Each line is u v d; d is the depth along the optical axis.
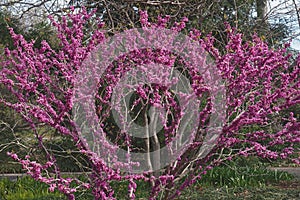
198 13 7.18
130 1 6.81
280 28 8.08
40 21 8.00
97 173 3.55
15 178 10.12
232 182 7.74
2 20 8.34
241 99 3.67
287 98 3.37
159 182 3.60
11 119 8.12
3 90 7.39
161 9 6.85
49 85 4.15
